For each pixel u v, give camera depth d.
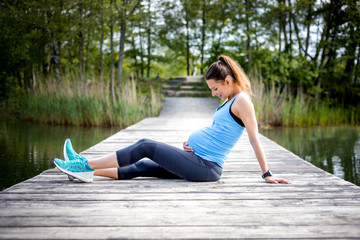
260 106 9.95
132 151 2.30
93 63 16.11
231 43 13.51
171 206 1.93
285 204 1.98
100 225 1.64
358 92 12.66
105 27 12.92
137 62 20.23
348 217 1.77
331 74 12.88
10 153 5.31
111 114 9.81
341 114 11.94
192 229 1.60
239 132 2.28
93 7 10.99
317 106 11.73
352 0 11.70
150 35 18.84
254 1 12.98
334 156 5.36
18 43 11.74
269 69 12.04
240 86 2.25
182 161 2.29
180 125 7.35
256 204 1.97
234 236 1.53
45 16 11.52
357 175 4.11
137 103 10.54
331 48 12.66
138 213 1.81
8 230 1.56
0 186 3.52
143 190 2.23
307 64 12.28
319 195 2.16
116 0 10.33
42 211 1.82
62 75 12.09
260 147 2.32
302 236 1.53
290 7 11.94
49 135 7.50
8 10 11.06
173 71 26.23
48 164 4.54
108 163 2.31
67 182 2.44
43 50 12.70
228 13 13.72
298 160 3.50
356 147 6.23
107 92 10.31
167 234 1.54
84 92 10.44
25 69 13.15
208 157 2.34
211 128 2.36
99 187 2.30
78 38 13.36
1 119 11.27
